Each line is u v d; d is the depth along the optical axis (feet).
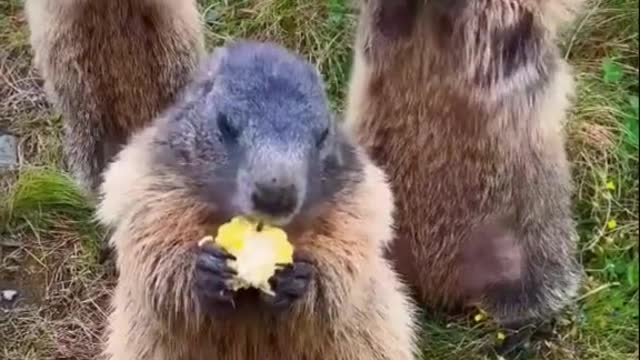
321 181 3.26
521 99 3.89
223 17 4.93
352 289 3.36
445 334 4.27
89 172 4.42
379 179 3.45
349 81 4.46
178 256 3.33
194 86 3.41
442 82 3.86
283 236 3.24
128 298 3.53
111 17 4.10
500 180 4.00
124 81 4.22
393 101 3.96
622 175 4.60
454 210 4.08
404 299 3.81
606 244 4.46
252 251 3.22
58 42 4.18
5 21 4.99
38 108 4.79
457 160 3.99
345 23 4.84
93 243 4.47
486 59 3.82
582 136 4.63
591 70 4.81
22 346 4.26
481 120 3.90
